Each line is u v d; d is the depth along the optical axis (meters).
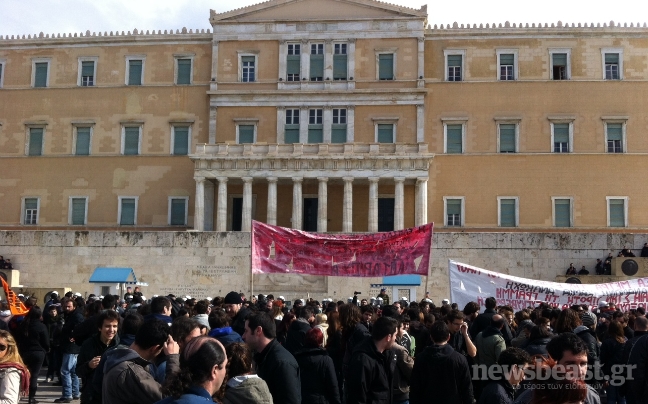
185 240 59.53
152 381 10.97
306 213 76.56
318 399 13.61
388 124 77.50
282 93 78.12
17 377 11.66
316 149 72.19
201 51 80.88
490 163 76.31
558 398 8.64
